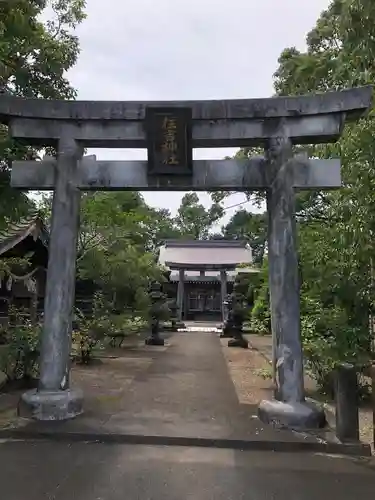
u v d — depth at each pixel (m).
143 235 22.94
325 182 6.70
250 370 11.56
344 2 6.09
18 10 7.70
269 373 10.36
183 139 6.79
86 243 15.73
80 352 12.27
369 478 4.88
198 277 38.41
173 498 4.32
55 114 6.98
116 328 16.06
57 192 7.04
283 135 6.82
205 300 40.16
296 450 5.67
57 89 9.56
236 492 4.48
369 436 6.26
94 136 7.05
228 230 51.00
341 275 7.27
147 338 18.88
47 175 7.10
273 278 6.77
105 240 16.38
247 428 6.25
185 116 6.77
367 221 6.07
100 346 15.05
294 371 6.52
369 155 6.05
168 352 15.51
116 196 18.41
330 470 5.08
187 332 26.34
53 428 6.11
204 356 14.47
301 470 5.07
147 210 27.48
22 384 8.84
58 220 6.99
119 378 10.16
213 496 4.38
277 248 6.75
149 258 20.20
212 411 7.20
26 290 16.17
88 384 9.36
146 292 19.80
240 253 36.66
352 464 5.27
